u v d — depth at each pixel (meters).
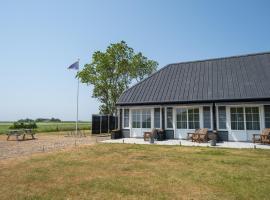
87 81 39.59
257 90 18.02
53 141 22.14
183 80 22.33
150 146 16.98
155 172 9.60
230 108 19.00
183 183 8.09
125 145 17.72
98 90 39.69
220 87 19.75
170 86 22.19
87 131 39.75
